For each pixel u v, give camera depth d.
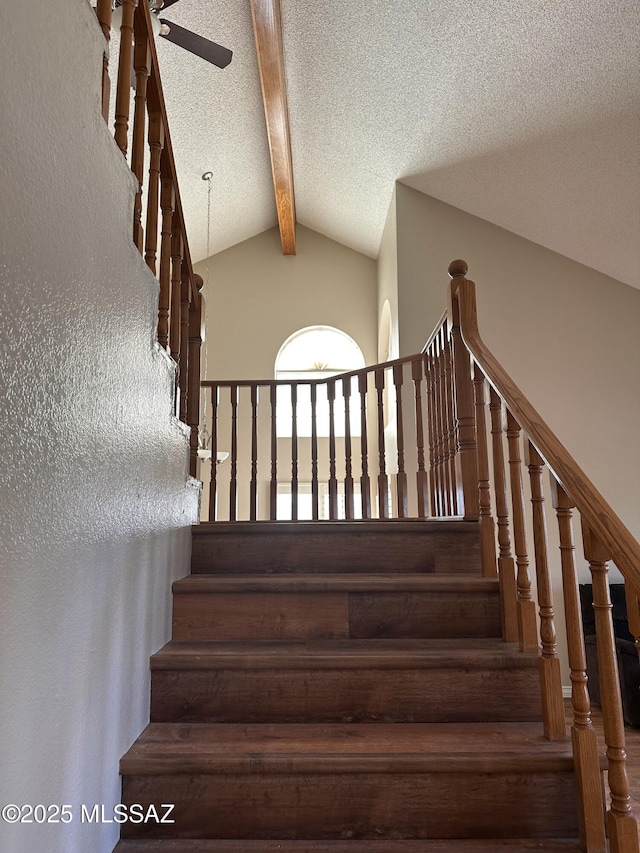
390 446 6.23
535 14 3.74
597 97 4.05
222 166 6.25
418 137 5.11
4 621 0.85
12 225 0.87
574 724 1.43
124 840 1.39
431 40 4.20
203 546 2.26
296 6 4.35
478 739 1.54
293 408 3.72
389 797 1.43
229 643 1.86
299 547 2.26
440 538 2.26
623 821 1.27
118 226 1.38
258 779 1.43
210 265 7.83
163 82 4.95
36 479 0.95
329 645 1.84
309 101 5.34
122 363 1.41
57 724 1.04
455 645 1.83
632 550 1.24
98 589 1.25
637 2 3.48
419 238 5.64
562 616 4.53
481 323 5.35
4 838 0.85
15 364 0.88
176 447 2.02
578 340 5.29
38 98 0.96
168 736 1.56
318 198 6.99
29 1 0.93
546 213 5.11
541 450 1.53
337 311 7.70
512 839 1.41
